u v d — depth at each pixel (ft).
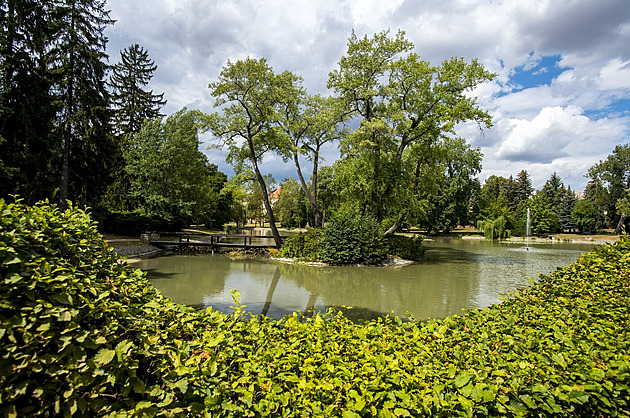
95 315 6.32
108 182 71.61
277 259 62.59
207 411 5.79
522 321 10.95
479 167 152.15
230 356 7.33
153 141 98.22
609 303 12.18
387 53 65.92
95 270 7.73
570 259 68.59
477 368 7.58
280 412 6.32
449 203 145.18
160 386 6.10
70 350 5.47
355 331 9.82
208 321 9.00
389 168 67.21
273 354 7.80
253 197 189.37
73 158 63.93
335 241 56.90
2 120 45.52
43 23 53.06
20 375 5.09
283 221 201.77
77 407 5.16
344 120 75.66
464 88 63.98
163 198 95.04
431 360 8.01
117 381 5.90
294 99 75.56
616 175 165.07
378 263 57.41
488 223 135.74
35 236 6.59
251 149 69.31
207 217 142.31
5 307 5.29
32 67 49.37
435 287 38.58
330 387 6.32
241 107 67.77
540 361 7.69
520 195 213.46
